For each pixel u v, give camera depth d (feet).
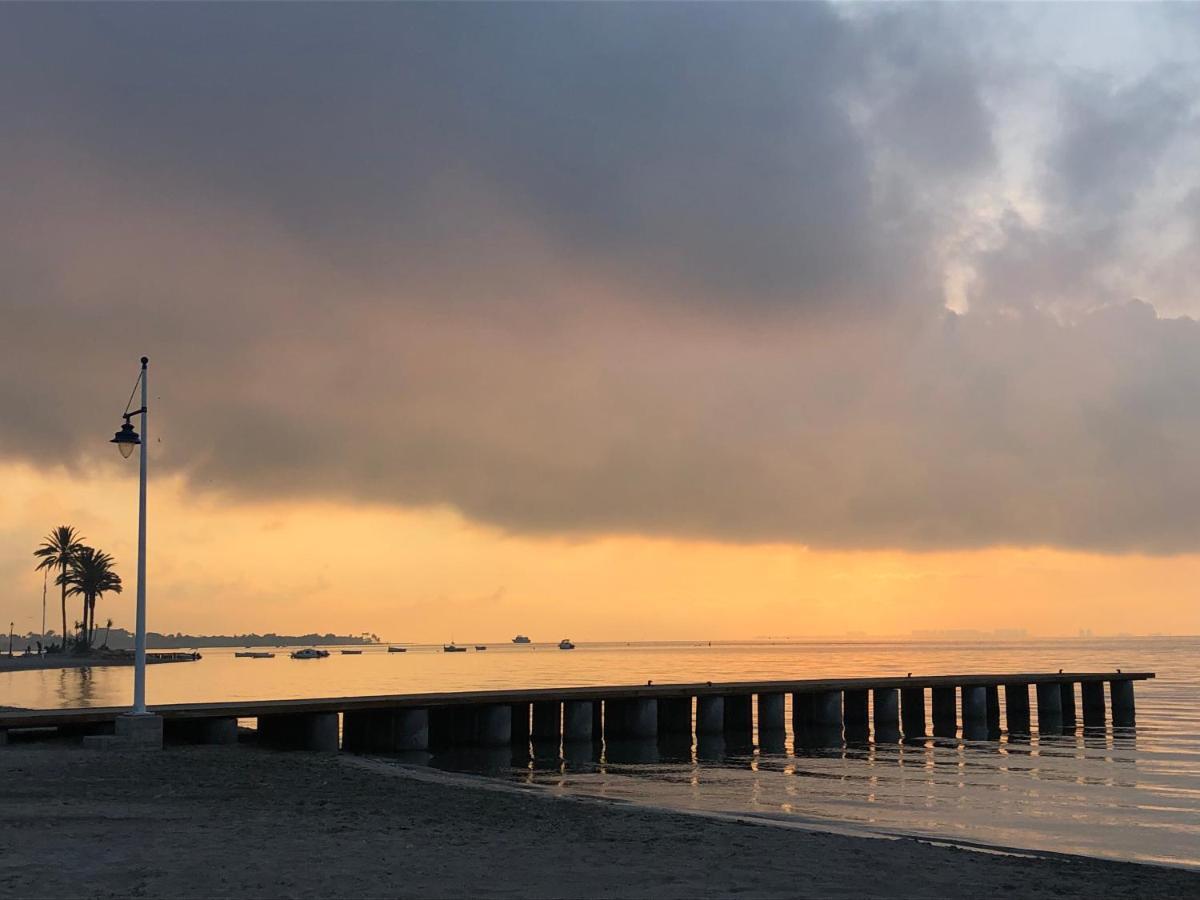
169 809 56.59
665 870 41.68
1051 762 127.54
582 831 51.98
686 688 153.17
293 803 60.34
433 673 401.70
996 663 552.00
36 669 415.44
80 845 44.65
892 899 37.76
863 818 81.66
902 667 476.54
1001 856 50.14
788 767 120.98
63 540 480.23
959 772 115.96
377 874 39.29
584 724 142.31
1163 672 433.07
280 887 36.65
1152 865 53.57
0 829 48.80
